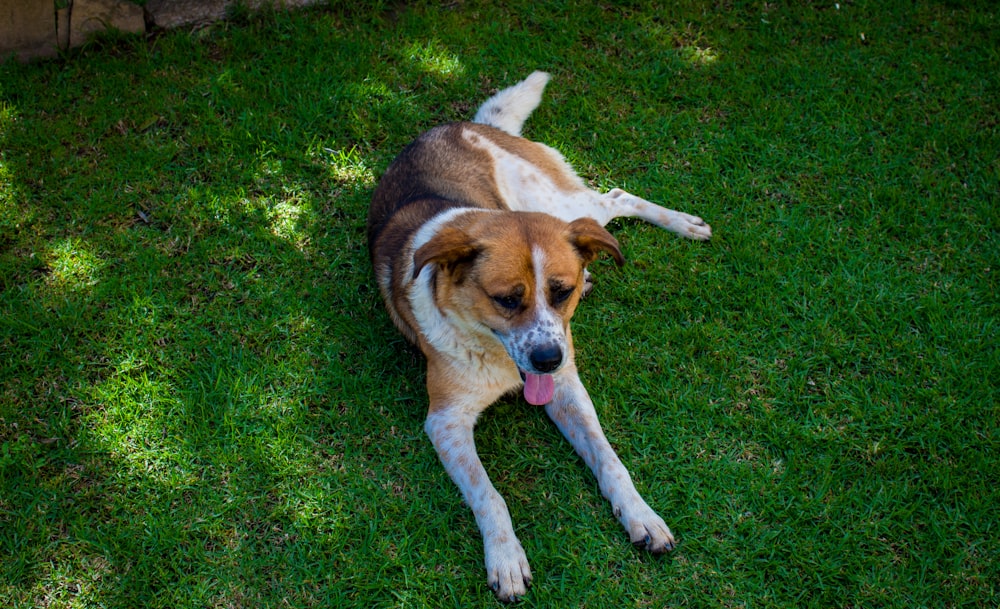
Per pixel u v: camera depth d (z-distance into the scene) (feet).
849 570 4.94
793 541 5.03
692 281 5.93
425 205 5.53
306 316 5.78
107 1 6.83
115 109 6.49
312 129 6.55
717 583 4.92
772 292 5.87
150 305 5.74
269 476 5.21
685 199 6.33
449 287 4.95
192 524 5.06
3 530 4.99
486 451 5.34
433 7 7.21
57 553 4.95
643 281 5.94
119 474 5.19
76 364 5.52
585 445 5.20
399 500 5.16
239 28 7.00
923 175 6.41
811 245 6.10
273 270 5.96
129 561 4.94
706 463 5.28
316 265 5.99
